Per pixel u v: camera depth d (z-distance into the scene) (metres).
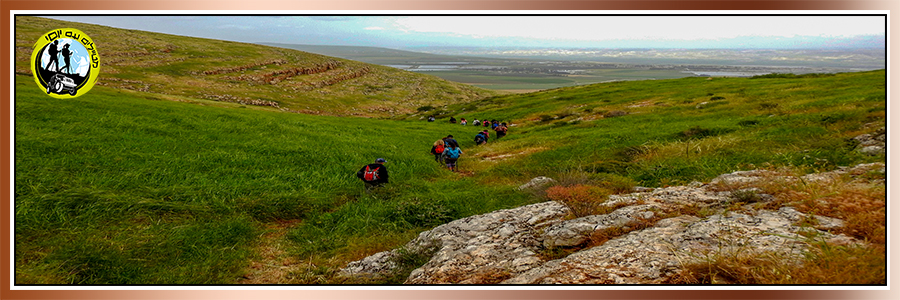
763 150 11.66
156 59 139.88
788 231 4.07
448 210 8.81
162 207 8.53
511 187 10.82
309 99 125.88
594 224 5.08
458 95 178.88
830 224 4.13
